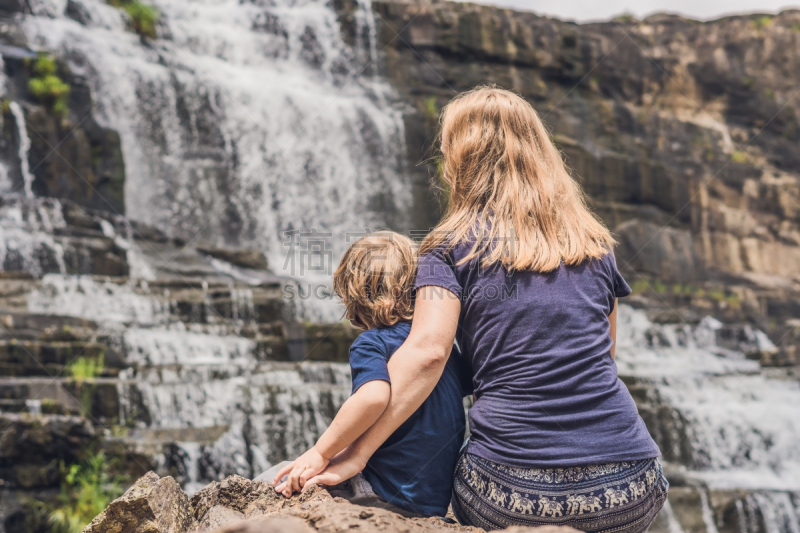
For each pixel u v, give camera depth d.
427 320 1.55
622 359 11.23
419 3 16.77
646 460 1.48
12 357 6.62
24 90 11.56
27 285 8.45
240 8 15.90
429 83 16.48
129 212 12.80
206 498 1.67
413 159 15.77
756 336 13.20
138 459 6.17
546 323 1.51
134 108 13.23
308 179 14.73
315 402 7.34
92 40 13.14
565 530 1.26
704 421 9.23
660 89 18.95
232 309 9.66
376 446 1.56
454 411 1.67
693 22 20.11
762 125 19.50
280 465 1.81
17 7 12.65
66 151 11.67
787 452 9.32
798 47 19.61
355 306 1.72
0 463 5.70
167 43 14.48
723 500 7.41
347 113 15.26
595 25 19.06
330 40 16.20
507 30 17.14
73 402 6.36
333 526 1.29
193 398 6.96
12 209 10.13
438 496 1.62
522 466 1.46
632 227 16.00
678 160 18.03
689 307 15.02
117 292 8.98
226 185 14.01
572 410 1.46
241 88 14.65
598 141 16.94
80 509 5.73
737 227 17.91
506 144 1.65
